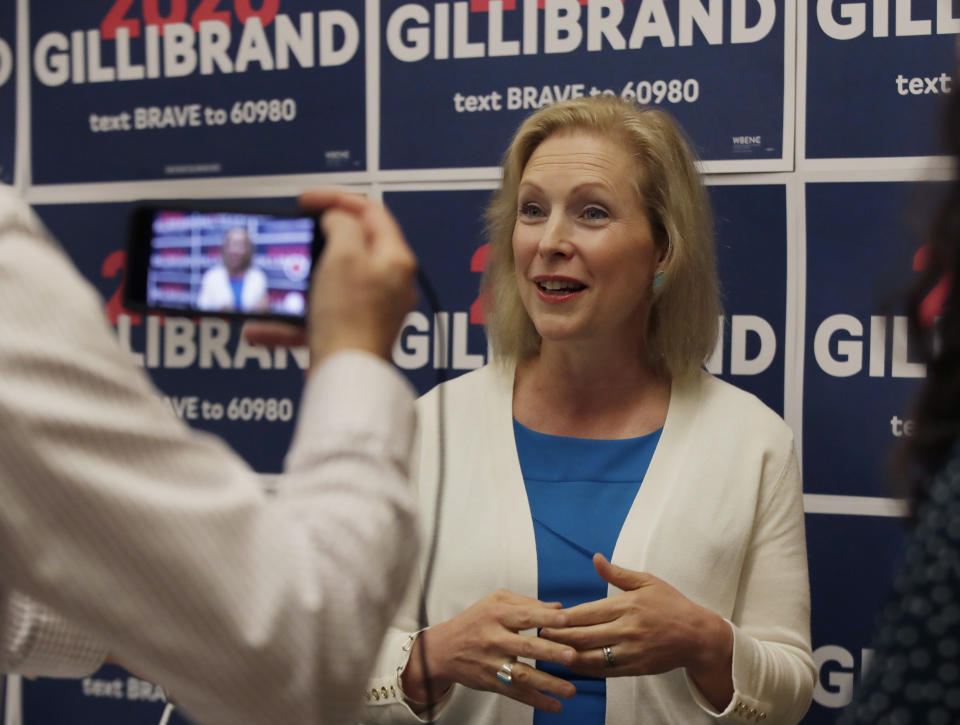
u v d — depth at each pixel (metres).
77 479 0.55
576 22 1.93
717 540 1.48
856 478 1.85
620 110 1.61
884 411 1.83
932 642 0.66
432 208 2.02
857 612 1.85
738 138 1.87
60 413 0.55
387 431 0.67
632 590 1.36
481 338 2.01
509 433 1.61
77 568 0.57
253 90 2.09
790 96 1.84
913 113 1.79
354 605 0.62
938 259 0.76
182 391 2.15
